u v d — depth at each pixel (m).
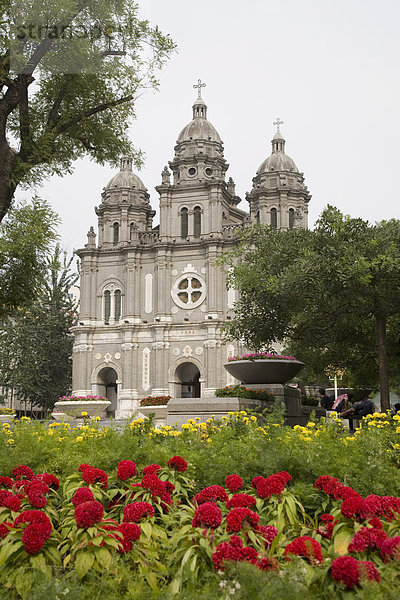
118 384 57.78
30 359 56.38
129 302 58.44
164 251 58.44
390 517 5.00
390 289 17.72
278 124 65.31
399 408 19.69
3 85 11.48
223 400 16.62
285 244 21.70
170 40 12.66
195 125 62.78
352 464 6.72
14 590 4.31
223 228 58.94
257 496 5.86
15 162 11.65
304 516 5.53
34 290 13.09
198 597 4.05
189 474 6.91
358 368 23.97
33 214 11.75
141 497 6.04
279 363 19.22
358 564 3.92
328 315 20.12
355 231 18.42
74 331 59.53
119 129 14.13
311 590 3.99
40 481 5.70
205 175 60.62
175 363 56.19
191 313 57.00
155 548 4.82
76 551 4.68
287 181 61.38
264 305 20.23
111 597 4.23
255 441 7.66
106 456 7.48
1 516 5.18
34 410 66.25
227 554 4.24
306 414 21.84
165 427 10.03
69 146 14.05
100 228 62.94
